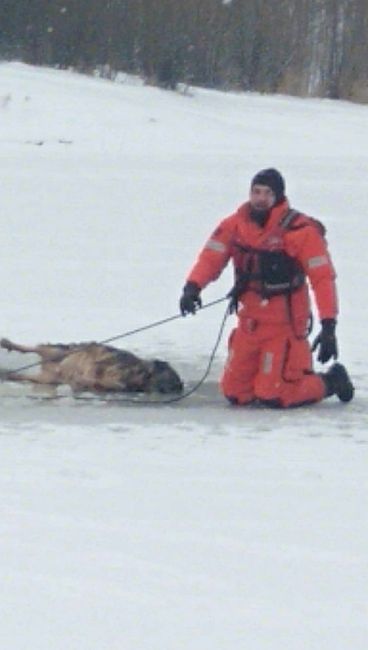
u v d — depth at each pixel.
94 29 146.75
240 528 17.06
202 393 27.38
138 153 91.81
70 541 16.41
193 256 46.25
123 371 26.92
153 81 144.50
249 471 20.22
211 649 13.10
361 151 102.12
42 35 147.12
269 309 25.67
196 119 116.69
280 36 164.38
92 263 44.09
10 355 30.48
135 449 21.69
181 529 16.98
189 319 35.12
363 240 50.62
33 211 56.75
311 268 25.45
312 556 15.96
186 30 153.25
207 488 19.09
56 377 27.41
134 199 62.00
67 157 85.31
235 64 162.38
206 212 58.34
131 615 13.98
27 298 37.53
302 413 25.45
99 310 35.97
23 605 14.24
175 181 70.44
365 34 170.75
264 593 14.68
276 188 25.53
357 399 27.00
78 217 55.47
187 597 14.54
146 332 33.28
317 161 87.75
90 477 19.62
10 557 15.77
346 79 168.38
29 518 17.34
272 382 25.80
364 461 21.09
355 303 38.19
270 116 131.50
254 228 25.67
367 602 14.43
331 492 18.98
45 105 111.06
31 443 22.06
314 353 31.05
